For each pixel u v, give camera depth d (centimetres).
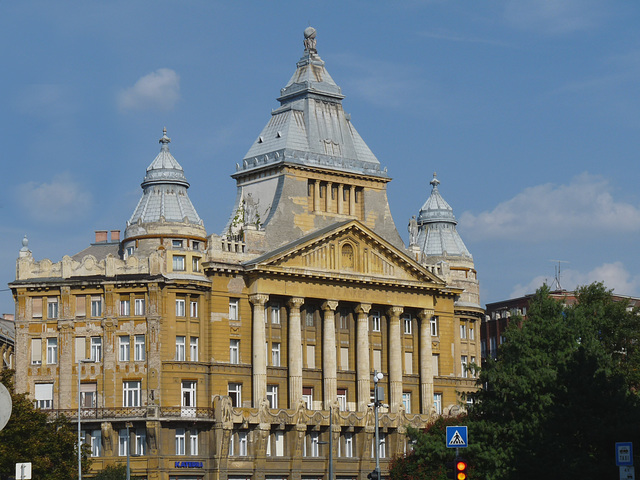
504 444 9344
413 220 13125
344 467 11569
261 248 11556
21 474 5188
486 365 9969
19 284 11069
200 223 11738
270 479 11069
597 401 8388
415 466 10231
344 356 12050
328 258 11781
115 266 10956
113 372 10800
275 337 11562
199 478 10694
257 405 11100
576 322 10031
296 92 12631
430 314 12625
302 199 11988
